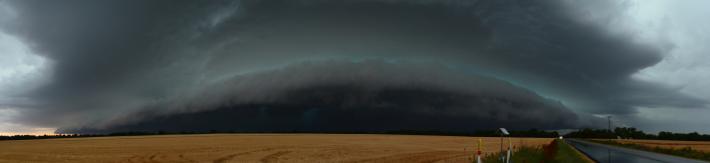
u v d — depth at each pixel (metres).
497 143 77.06
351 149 51.09
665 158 39.88
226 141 79.00
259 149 50.62
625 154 44.66
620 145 77.25
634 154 45.31
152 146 59.41
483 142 82.56
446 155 40.84
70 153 45.31
